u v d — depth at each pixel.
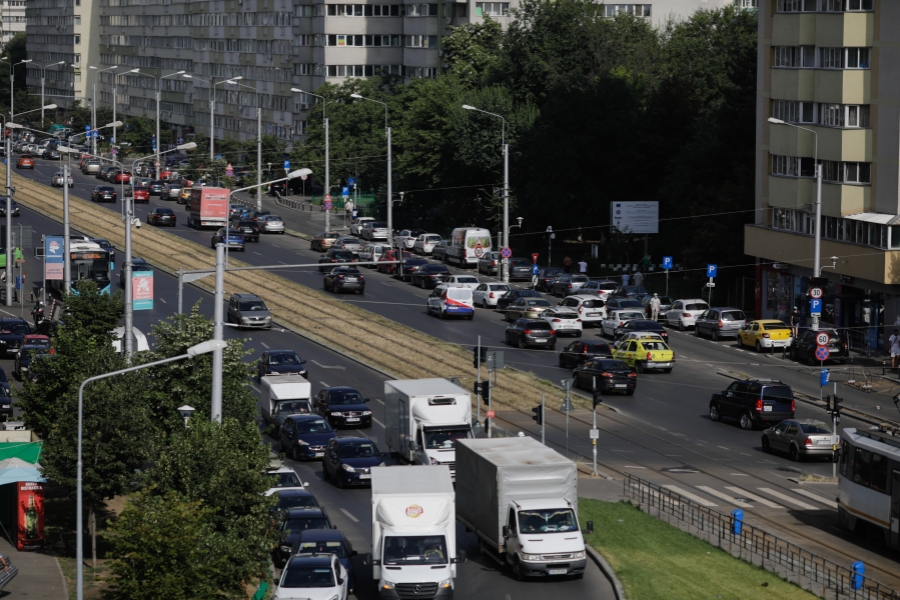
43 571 111.56
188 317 141.38
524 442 124.06
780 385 176.12
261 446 106.69
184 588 91.00
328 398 177.12
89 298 169.62
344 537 111.25
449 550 105.56
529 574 108.44
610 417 183.88
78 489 97.44
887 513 121.31
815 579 108.56
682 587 105.88
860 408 187.50
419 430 143.62
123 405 118.31
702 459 159.50
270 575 106.56
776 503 138.88
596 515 126.88
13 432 134.50
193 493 99.81
